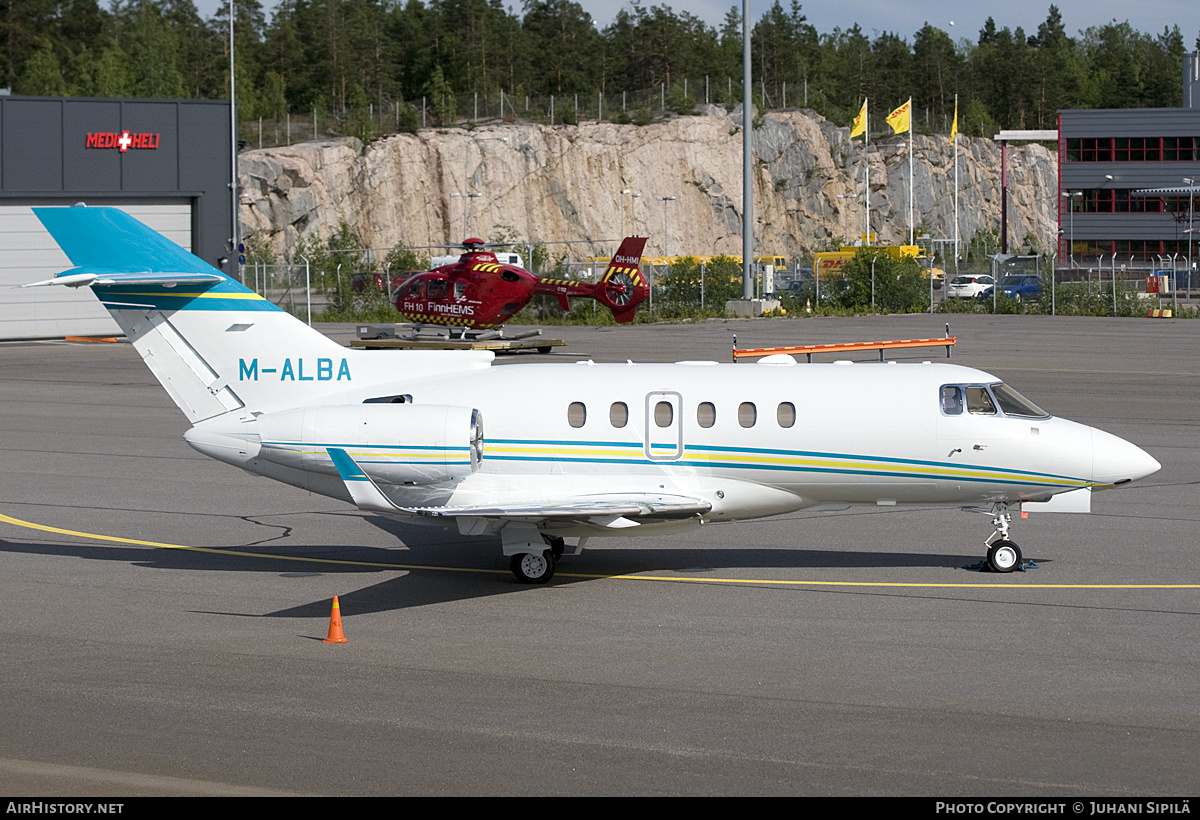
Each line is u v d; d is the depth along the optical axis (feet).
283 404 217.36
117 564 219.82
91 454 335.06
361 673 154.71
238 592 199.41
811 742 129.49
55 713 139.44
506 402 208.85
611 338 647.97
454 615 184.14
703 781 119.03
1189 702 142.41
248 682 150.92
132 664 158.81
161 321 216.54
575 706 141.38
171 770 122.31
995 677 151.84
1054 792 116.37
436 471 199.31
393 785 118.21
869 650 163.94
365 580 207.82
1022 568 211.61
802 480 205.26
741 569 213.87
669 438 205.16
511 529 202.80
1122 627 174.70
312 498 281.33
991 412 204.74
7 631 175.42
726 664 157.99
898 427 202.49
